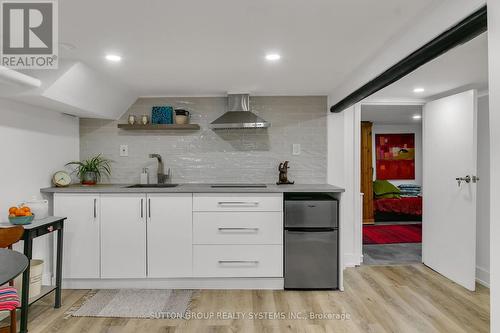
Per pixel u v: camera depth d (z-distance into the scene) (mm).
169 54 2309
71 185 3314
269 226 2920
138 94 3549
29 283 2271
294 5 1605
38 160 2891
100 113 3244
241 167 3641
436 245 3436
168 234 2920
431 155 3545
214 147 3639
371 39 2059
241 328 2258
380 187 6406
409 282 3131
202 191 2895
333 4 1598
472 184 2910
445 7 1510
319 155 3639
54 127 3125
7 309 1638
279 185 3393
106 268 2912
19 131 2654
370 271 3451
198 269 2924
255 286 2957
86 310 2523
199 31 1913
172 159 3637
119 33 1934
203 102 3646
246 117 3342
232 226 2916
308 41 2088
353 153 3625
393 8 1644
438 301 2695
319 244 2922
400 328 2254
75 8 1615
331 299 2734
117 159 3621
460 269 3047
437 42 1562
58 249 2564
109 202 2908
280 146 3639
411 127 6762
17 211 2299
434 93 3412
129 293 2855
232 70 2705
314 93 3547
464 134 3018
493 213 1217
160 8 1620
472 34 1422
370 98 3645
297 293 2863
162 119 3541
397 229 5527
